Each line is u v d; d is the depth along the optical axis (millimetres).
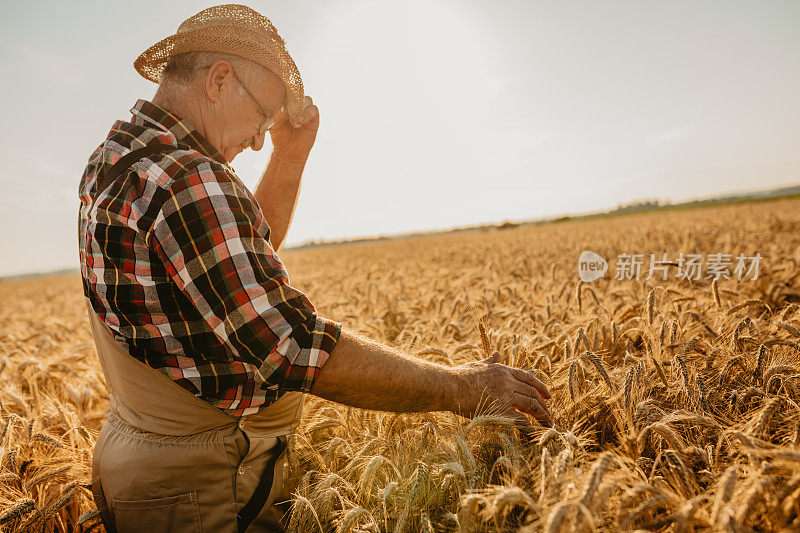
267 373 1193
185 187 1171
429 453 1580
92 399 2789
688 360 2109
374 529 1277
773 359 1934
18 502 1438
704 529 1097
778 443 1549
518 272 6992
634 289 4137
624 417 1612
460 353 2385
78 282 26719
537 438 1528
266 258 1236
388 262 15836
